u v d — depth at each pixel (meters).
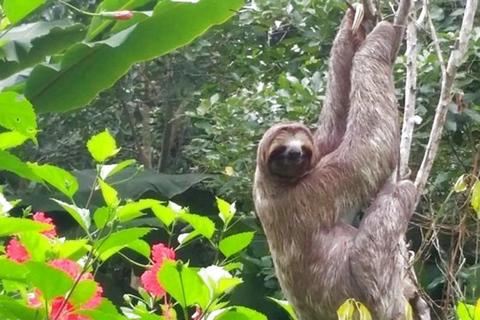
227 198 13.57
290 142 6.75
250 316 5.06
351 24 7.18
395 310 6.31
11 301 4.34
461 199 10.00
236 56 15.25
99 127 17.66
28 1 5.01
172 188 13.84
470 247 10.25
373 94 6.57
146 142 17.95
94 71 10.70
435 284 11.00
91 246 4.83
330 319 6.61
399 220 6.30
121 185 13.59
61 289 4.14
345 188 6.65
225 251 5.48
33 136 4.64
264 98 12.14
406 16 6.65
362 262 6.34
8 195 14.16
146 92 17.30
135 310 4.96
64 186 4.96
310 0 12.33
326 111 7.20
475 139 11.23
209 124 13.02
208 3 10.33
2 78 11.24
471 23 6.49
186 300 4.62
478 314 4.96
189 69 16.34
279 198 6.92
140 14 10.20
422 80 10.54
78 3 15.64
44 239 4.82
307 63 12.41
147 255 5.47
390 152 6.53
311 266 6.70
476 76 11.00
